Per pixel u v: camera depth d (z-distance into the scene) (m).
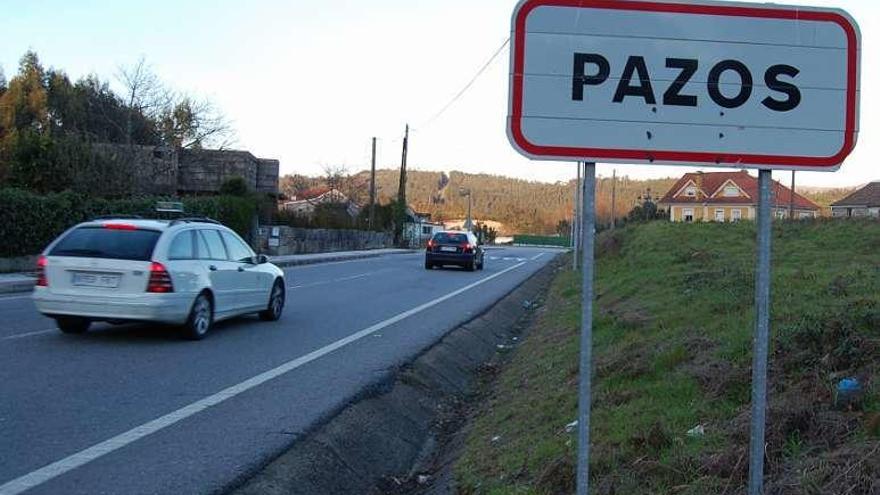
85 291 10.36
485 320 15.33
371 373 9.12
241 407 7.38
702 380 6.27
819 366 5.85
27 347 9.94
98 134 43.19
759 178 3.62
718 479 4.36
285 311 15.05
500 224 124.56
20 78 42.75
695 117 3.55
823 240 19.53
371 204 58.25
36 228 20.75
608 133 3.53
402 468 6.92
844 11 3.60
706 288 11.77
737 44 3.57
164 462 5.72
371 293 19.44
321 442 6.44
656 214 56.66
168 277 10.45
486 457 6.20
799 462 4.27
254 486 5.36
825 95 3.60
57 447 5.99
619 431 5.52
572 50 3.53
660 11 3.55
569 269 29.44
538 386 8.33
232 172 42.28
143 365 9.16
